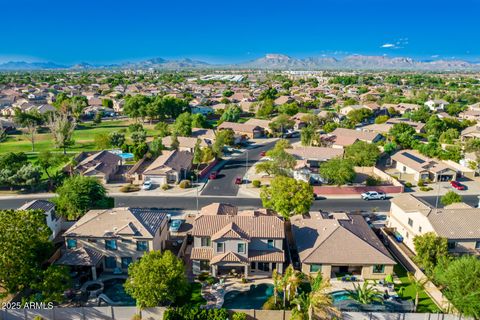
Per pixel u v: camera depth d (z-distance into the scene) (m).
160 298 40.38
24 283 41.66
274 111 186.88
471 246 52.16
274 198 61.25
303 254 50.31
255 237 50.41
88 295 46.59
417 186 87.06
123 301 45.78
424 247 49.50
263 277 50.19
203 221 52.78
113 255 51.69
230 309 41.75
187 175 92.81
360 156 96.31
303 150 102.31
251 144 129.62
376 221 68.38
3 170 82.31
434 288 45.72
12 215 45.38
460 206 63.94
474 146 99.25
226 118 161.38
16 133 139.50
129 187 84.50
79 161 95.81
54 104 189.75
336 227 52.88
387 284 47.91
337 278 49.84
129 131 137.25
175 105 165.38
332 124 138.62
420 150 107.12
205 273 50.50
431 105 189.12
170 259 42.72
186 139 116.12
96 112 176.38
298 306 40.22
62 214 62.59
